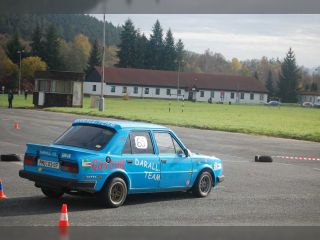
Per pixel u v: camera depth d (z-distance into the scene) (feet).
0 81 417.08
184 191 43.62
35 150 35.29
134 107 237.45
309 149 91.50
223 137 104.68
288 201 41.57
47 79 189.06
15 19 602.85
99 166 33.96
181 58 652.07
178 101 421.59
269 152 83.46
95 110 178.70
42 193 39.14
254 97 494.59
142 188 36.91
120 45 556.92
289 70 593.83
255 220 33.86
